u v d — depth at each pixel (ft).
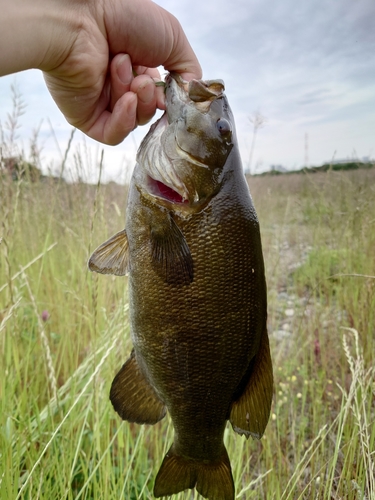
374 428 1.30
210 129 0.89
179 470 0.95
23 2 0.77
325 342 2.02
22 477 1.13
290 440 1.57
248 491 1.31
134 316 0.91
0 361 1.28
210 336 0.87
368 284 2.05
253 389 0.91
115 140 1.01
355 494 1.25
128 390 0.94
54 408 1.32
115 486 1.13
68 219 2.37
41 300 1.94
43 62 0.84
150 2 0.93
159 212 0.87
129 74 0.95
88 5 0.86
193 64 1.02
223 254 0.86
